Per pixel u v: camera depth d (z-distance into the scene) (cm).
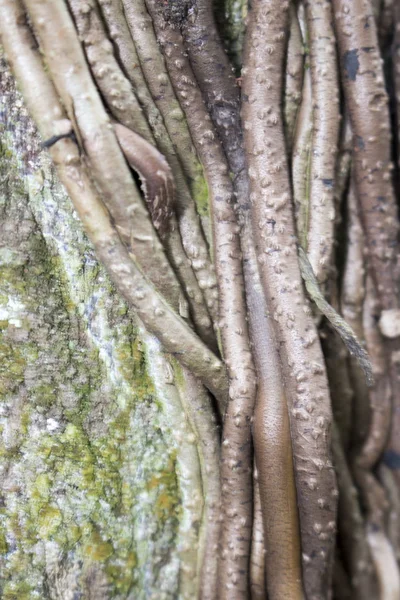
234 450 32
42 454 33
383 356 37
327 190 34
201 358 32
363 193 35
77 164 31
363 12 34
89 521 33
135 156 31
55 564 32
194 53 34
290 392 32
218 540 33
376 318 37
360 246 36
